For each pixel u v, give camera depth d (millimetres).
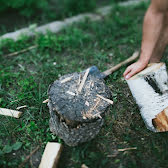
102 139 933
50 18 1873
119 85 1163
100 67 1313
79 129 811
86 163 862
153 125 914
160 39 1077
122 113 1033
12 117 1028
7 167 866
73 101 824
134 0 2098
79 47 1491
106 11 1927
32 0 1891
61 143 916
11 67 1339
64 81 893
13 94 1148
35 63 1355
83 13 1919
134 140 926
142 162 854
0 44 1491
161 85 879
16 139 959
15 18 1895
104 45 1491
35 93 1121
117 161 860
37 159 890
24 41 1534
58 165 866
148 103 893
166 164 841
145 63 955
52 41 1490
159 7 895
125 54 1412
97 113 799
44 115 1044
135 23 1679
